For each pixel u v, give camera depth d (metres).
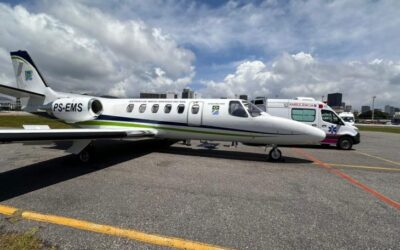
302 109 10.55
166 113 8.04
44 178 4.88
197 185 4.50
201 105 7.68
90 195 3.90
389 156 8.50
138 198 3.79
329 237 2.73
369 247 2.55
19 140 4.41
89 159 6.55
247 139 7.16
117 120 8.73
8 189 4.19
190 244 2.54
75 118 9.22
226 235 2.73
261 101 11.05
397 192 4.36
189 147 9.54
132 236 2.67
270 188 4.42
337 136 10.23
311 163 6.88
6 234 2.67
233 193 4.10
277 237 2.71
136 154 7.73
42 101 9.99
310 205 3.65
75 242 2.53
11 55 10.26
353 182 4.95
